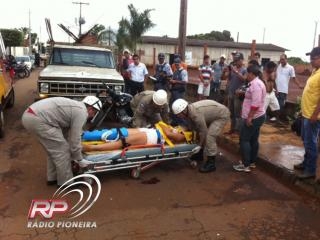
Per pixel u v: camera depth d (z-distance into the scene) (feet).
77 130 16.63
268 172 21.21
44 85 27.84
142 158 19.13
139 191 17.79
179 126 22.04
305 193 18.31
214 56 140.67
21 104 41.47
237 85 27.20
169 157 20.10
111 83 28.76
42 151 23.52
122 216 15.20
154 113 23.07
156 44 135.74
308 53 17.89
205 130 19.80
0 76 26.94
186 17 44.04
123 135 18.83
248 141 20.59
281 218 15.64
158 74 34.86
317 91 17.49
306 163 19.04
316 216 15.94
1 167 20.34
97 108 17.78
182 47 44.57
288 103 33.19
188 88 51.57
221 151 25.16
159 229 14.29
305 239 14.07
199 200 17.03
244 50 145.07
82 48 34.27
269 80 30.17
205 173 20.65
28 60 106.83
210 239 13.75
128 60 41.78
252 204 16.87
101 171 18.20
